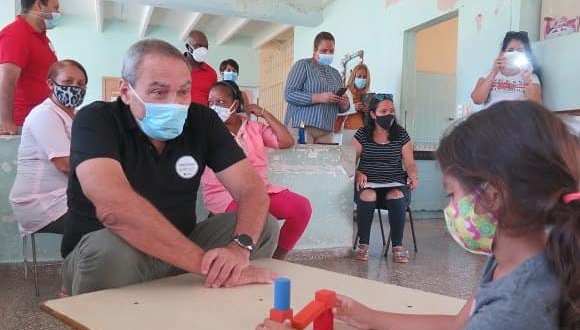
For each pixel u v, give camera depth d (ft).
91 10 31.30
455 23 21.75
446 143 2.49
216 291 4.00
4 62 9.23
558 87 12.76
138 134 5.08
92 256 4.54
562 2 13.32
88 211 5.21
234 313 3.44
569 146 2.25
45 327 6.91
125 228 4.30
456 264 11.30
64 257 5.53
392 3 19.62
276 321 2.84
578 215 2.20
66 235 5.40
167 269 4.93
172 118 4.87
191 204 5.56
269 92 35.58
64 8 30.99
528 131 2.24
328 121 13.05
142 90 4.82
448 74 21.86
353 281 4.37
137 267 4.62
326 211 11.93
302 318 2.87
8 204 9.70
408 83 19.20
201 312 3.45
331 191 11.94
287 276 4.50
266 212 5.30
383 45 20.29
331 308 3.16
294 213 8.63
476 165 2.32
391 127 12.14
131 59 4.91
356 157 12.17
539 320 2.21
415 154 18.49
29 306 7.81
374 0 20.83
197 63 13.65
